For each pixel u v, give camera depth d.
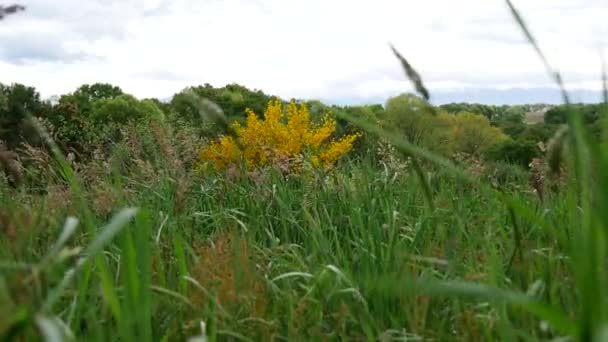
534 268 3.26
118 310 2.33
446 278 3.18
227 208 5.09
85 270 2.84
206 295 2.94
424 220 3.96
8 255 2.92
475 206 4.66
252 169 6.95
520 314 2.74
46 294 2.12
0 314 1.61
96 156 6.58
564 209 4.25
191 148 6.66
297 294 3.21
